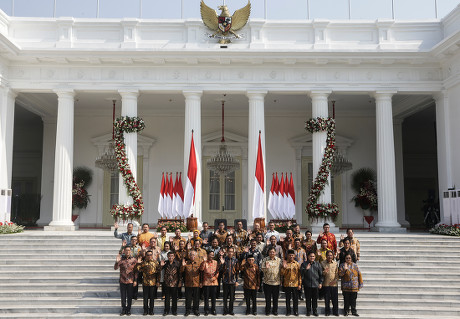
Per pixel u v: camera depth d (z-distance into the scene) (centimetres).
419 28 1853
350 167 2105
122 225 1722
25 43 1795
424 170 2786
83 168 2330
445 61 1789
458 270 1305
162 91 1816
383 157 1805
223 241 1172
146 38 1830
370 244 1462
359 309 1088
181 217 1730
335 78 1822
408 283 1230
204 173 2362
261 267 1069
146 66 1805
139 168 2347
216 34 1820
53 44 1794
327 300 1055
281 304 1121
